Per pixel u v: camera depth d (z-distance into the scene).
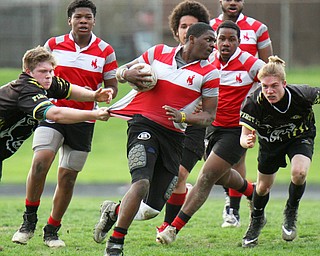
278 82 24.05
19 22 122.50
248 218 35.31
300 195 26.28
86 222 33.12
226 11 32.38
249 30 32.53
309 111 25.17
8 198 50.41
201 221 33.78
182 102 23.92
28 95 22.53
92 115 21.84
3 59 122.25
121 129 89.50
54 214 27.06
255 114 24.98
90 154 78.56
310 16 122.50
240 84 29.11
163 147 23.64
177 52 24.34
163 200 23.89
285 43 121.88
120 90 95.25
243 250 25.62
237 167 31.33
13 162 73.81
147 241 27.97
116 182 60.78
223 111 29.12
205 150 30.23
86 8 27.62
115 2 124.25
